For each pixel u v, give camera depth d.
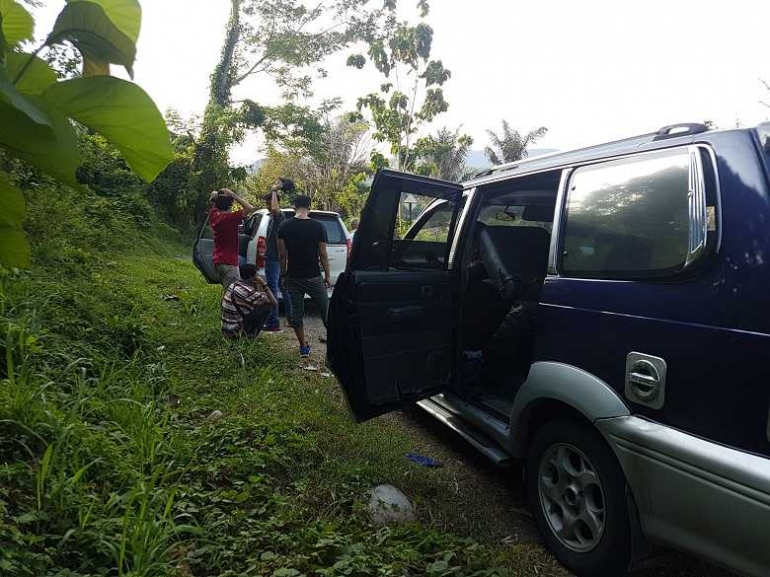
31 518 2.07
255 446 3.29
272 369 4.94
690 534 2.04
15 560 1.82
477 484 3.44
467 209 3.84
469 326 4.03
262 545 2.40
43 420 2.71
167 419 3.45
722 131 2.24
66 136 0.95
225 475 2.96
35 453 2.58
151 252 11.98
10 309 4.05
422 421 4.42
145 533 2.13
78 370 3.70
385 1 16.50
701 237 2.12
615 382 2.38
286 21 20.00
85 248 8.68
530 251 3.88
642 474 2.19
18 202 1.15
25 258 1.21
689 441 2.04
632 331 2.31
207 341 5.37
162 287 8.12
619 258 2.49
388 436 3.86
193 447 3.15
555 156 3.23
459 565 2.45
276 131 20.67
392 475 3.31
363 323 3.27
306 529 2.49
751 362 1.89
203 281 9.33
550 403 2.75
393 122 16.44
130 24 1.07
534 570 2.60
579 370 2.55
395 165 17.39
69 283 5.75
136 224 13.32
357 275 3.25
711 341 2.01
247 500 2.75
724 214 2.08
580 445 2.54
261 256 7.62
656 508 2.15
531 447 2.86
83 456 2.62
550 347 2.73
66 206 8.45
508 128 22.36
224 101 20.56
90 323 4.60
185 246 15.58
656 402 2.18
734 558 1.90
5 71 0.85
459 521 2.97
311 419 3.83
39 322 3.88
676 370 2.13
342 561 2.25
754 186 2.03
